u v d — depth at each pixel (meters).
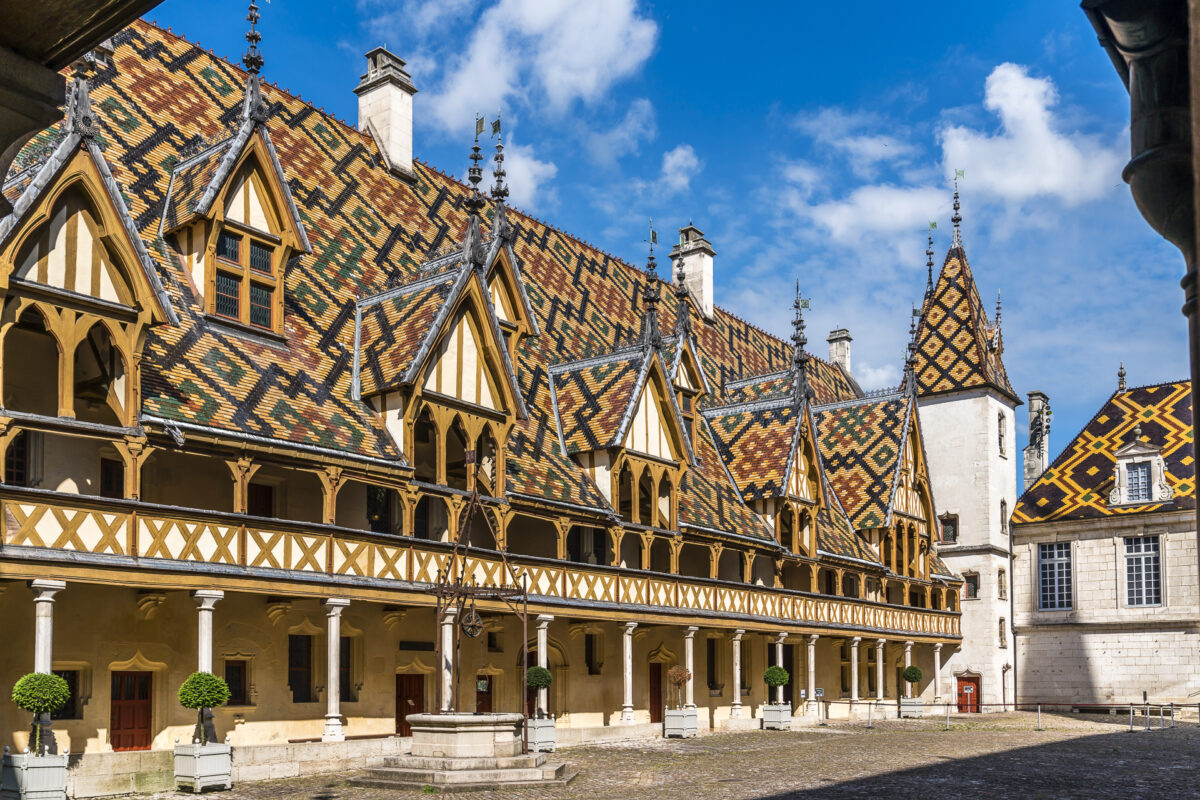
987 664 51.12
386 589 23.30
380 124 35.03
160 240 23.42
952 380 54.22
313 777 21.12
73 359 18.44
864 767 22.83
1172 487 50.00
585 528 31.14
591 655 32.19
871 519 44.84
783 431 39.44
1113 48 2.84
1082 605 51.25
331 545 22.27
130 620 20.48
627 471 31.50
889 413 47.41
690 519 33.75
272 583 20.89
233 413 21.23
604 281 43.25
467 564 25.48
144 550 18.84
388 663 25.70
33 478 19.20
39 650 17.31
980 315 55.50
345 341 26.47
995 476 53.22
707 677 36.78
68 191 18.55
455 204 36.91
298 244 25.17
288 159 30.39
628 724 30.95
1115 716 47.97
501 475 26.97
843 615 40.97
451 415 25.84
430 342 25.17
